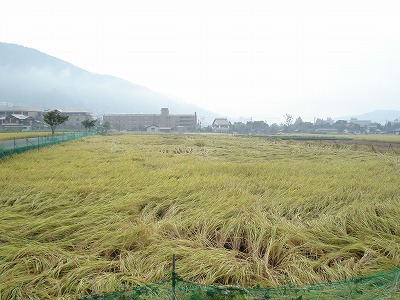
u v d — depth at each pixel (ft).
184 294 16.71
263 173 52.47
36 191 36.14
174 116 588.09
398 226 26.99
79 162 61.21
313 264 21.34
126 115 584.40
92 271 20.51
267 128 531.91
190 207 32.24
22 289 18.30
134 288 17.07
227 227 26.50
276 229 25.71
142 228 25.32
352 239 24.88
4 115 491.72
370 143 186.80
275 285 18.81
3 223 26.68
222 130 553.23
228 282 19.77
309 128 563.89
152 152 88.28
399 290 17.33
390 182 47.91
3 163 58.13
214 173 50.65
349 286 17.48
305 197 36.01
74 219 27.86
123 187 39.17
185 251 22.49
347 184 43.57
